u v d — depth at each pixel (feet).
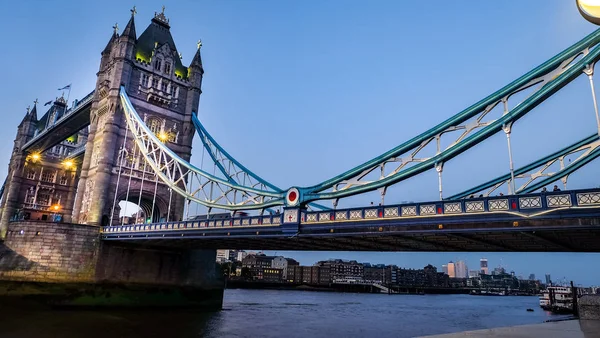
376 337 112.27
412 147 66.69
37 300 123.34
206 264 158.20
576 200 46.24
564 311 245.65
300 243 89.86
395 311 232.73
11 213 242.17
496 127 55.93
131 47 177.99
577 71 50.31
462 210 55.83
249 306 197.16
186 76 199.11
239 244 108.17
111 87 170.40
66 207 257.14
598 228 44.70
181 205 175.42
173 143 181.37
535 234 53.31
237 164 140.46
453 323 171.53
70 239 132.57
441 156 60.54
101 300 131.34
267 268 632.79
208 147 164.66
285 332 110.63
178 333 96.17
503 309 300.20
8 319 101.65
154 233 114.52
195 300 150.82
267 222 82.38
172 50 198.80
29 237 129.90
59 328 93.61
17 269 126.00
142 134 158.92
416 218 60.34
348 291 611.47
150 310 135.23
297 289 538.47
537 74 54.75
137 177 166.09
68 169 265.13
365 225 66.18
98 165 159.84
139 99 175.73
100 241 136.67
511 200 51.42
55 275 128.26
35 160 257.55
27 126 271.49
